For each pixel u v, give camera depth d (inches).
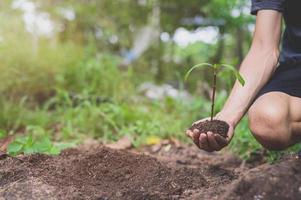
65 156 70.3
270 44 64.7
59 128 105.7
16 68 120.8
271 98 62.2
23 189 57.6
